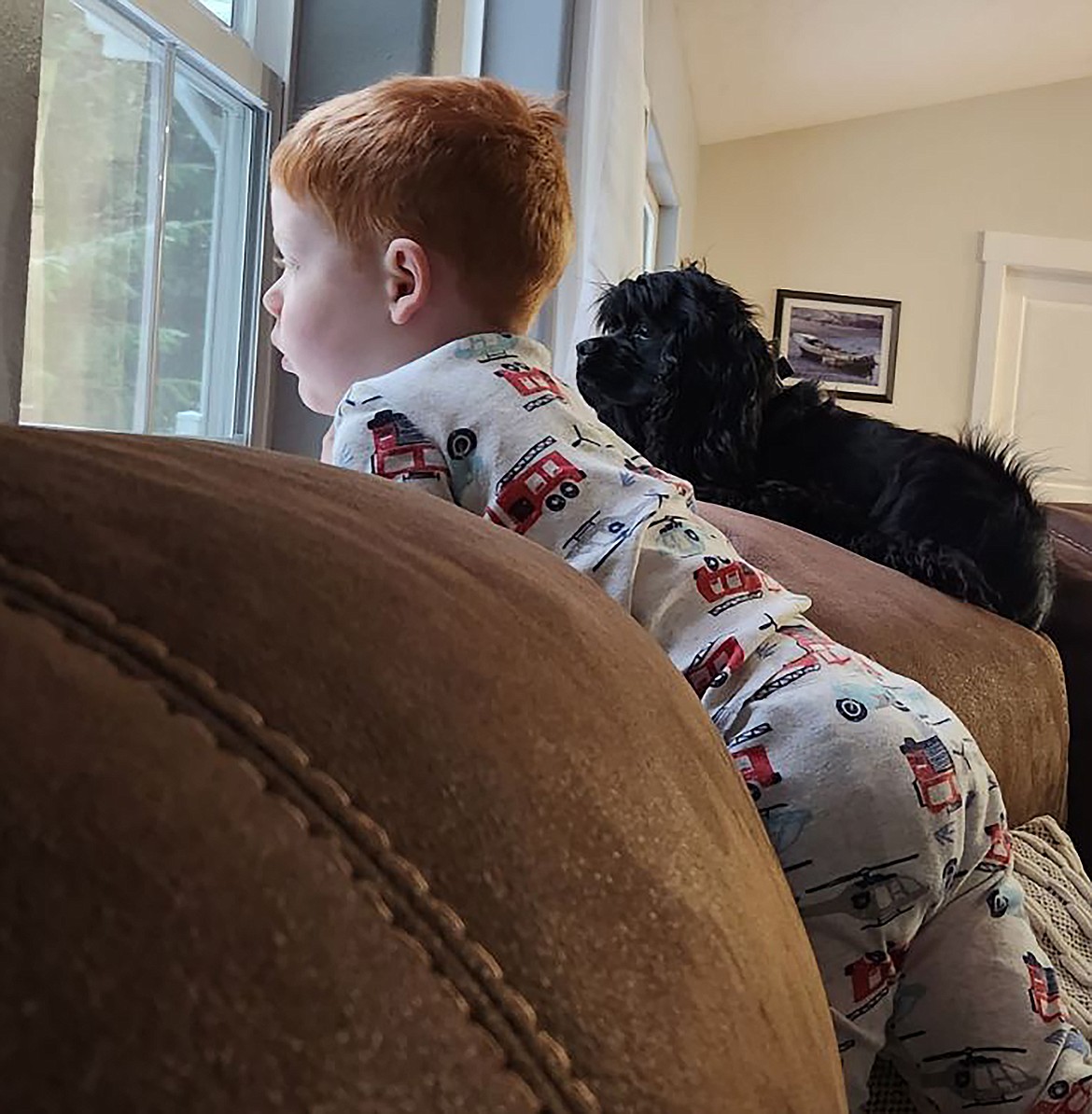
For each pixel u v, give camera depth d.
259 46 1.42
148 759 0.26
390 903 0.28
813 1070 0.39
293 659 0.30
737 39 3.78
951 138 5.02
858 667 0.86
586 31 1.91
